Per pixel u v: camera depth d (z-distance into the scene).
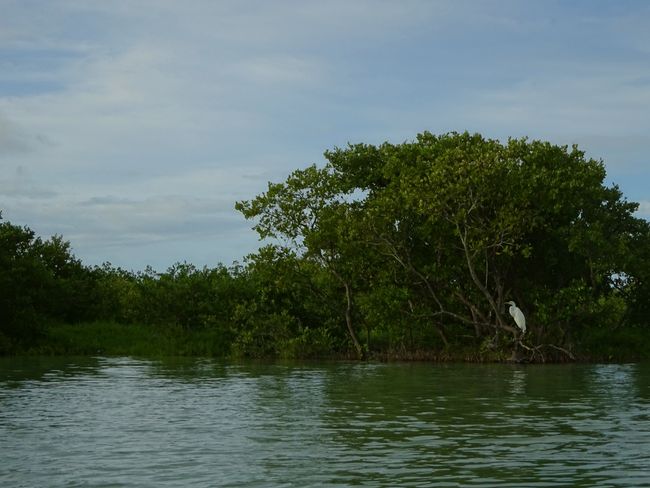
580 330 46.44
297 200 45.81
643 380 30.30
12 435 16.98
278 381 29.98
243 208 46.19
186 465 13.70
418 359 44.91
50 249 62.75
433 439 16.14
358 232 43.44
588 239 42.97
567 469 13.14
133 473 13.09
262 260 46.44
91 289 59.69
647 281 47.16
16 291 49.91
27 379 31.02
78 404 22.56
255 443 15.79
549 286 46.56
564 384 28.41
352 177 48.22
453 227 43.09
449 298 45.59
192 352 49.62
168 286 51.56
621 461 13.78
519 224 41.28
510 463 13.65
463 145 45.22
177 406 21.97
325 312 48.62
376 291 44.91
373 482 12.30
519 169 41.69
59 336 51.56
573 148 45.03
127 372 34.78
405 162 46.12
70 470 13.36
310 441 15.98
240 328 48.91
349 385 28.27
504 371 35.53
